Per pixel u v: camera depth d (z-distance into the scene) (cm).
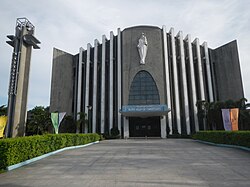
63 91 4459
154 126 3891
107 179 699
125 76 4022
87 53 4525
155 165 933
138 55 4084
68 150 1538
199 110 3750
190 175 739
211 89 4103
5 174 796
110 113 3978
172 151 1426
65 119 4128
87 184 643
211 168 852
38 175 774
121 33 4388
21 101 1689
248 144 1362
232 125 1966
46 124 3888
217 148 1548
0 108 3625
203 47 4431
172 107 3959
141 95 3912
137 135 3881
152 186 610
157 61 4044
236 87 4003
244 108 3403
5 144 871
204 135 2220
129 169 855
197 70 4238
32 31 1823
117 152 1405
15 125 1587
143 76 4003
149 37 4162
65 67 4612
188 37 4294
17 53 1712
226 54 4275
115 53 4372
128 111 3403
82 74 4581
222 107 3459
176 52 4322
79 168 892
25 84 1741
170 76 4112
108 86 4256
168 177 714
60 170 856
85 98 4253
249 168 845
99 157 1190
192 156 1183
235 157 1118
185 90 3972
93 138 2286
